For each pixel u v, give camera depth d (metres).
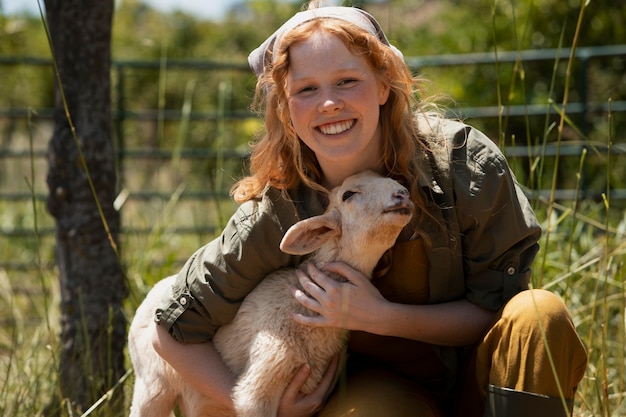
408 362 2.94
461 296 2.82
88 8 3.67
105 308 3.73
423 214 2.71
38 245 3.35
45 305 3.38
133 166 9.02
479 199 2.68
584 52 5.89
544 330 2.44
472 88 8.07
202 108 9.75
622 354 3.18
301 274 2.79
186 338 2.85
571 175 7.32
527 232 2.71
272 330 2.78
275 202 2.80
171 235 5.61
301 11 2.89
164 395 3.01
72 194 3.71
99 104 3.74
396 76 2.71
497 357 2.51
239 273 2.81
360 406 2.61
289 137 2.78
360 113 2.62
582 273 4.02
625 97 7.88
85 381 3.54
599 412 3.21
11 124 8.17
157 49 10.96
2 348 4.59
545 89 7.93
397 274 2.80
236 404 2.76
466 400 2.74
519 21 8.16
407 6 9.67
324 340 2.81
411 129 2.79
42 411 3.49
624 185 7.16
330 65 2.61
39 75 9.95
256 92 2.92
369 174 2.75
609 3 8.02
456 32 8.74
